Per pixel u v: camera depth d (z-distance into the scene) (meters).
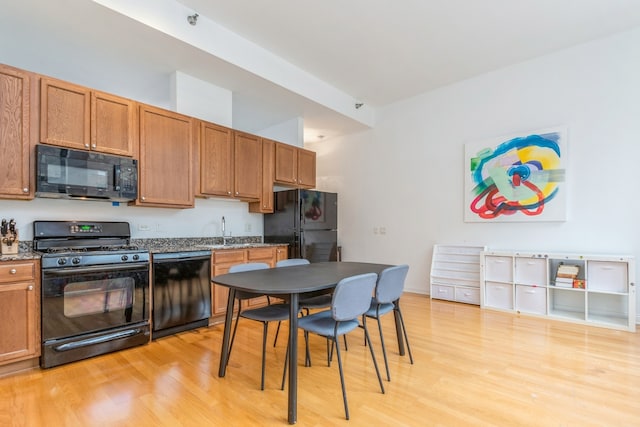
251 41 3.45
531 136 3.87
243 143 4.00
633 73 3.31
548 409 1.81
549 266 3.58
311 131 5.62
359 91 4.76
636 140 3.30
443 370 2.29
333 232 5.16
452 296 4.30
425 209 4.80
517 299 3.71
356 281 1.89
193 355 2.57
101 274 2.54
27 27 2.67
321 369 2.31
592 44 3.52
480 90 4.29
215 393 1.98
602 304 3.51
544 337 2.93
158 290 2.93
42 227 2.75
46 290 2.29
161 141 3.20
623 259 3.11
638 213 3.29
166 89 3.98
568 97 3.66
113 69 3.43
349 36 3.37
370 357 2.52
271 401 1.90
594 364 2.37
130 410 1.80
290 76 3.94
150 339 2.86
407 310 3.87
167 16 2.77
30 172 2.45
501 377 2.18
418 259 4.86
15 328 2.19
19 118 2.41
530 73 3.90
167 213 3.61
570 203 3.64
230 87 3.84
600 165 3.48
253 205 4.33
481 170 4.25
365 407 1.83
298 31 3.28
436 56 3.79
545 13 3.02
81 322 2.45
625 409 1.80
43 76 2.53
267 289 1.79
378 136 5.36
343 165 5.80
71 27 2.68
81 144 2.69
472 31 3.30
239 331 3.16
